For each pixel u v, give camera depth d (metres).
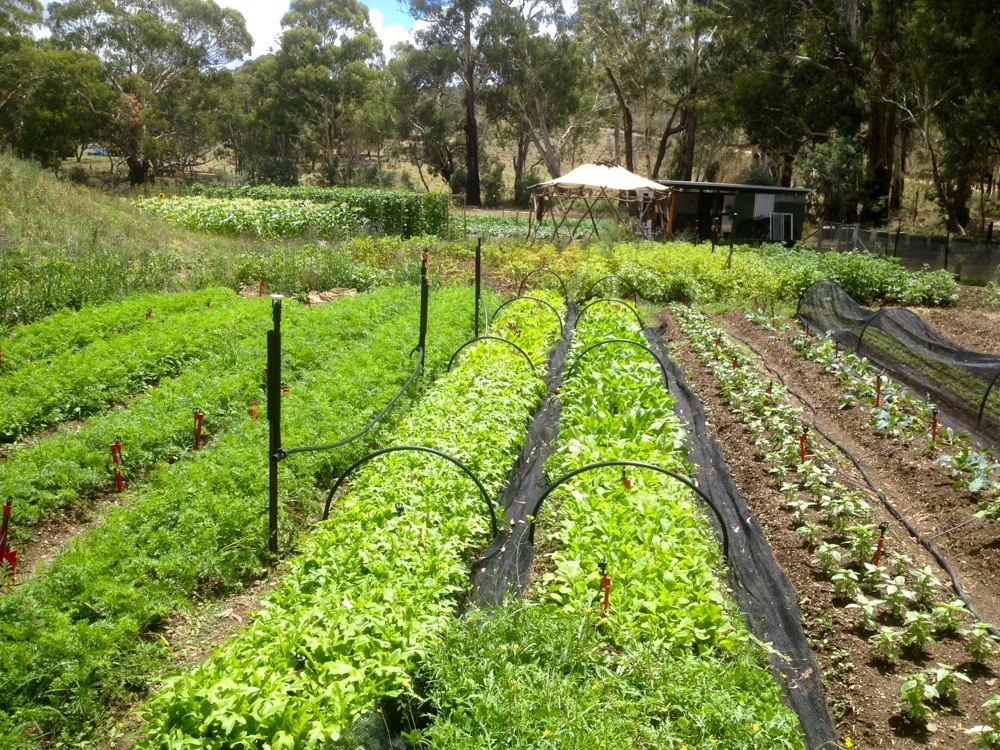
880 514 7.85
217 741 4.11
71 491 7.51
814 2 41.16
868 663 5.56
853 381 11.38
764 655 5.54
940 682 5.12
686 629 5.38
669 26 53.09
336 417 9.03
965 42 32.28
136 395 10.77
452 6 58.78
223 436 8.55
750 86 42.88
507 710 4.42
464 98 64.62
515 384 10.27
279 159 62.00
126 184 48.72
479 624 5.37
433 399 9.72
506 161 95.12
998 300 20.20
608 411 9.55
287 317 14.14
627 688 4.79
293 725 4.17
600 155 89.12
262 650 4.77
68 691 4.99
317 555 6.05
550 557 6.71
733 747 4.35
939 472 8.54
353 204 33.91
